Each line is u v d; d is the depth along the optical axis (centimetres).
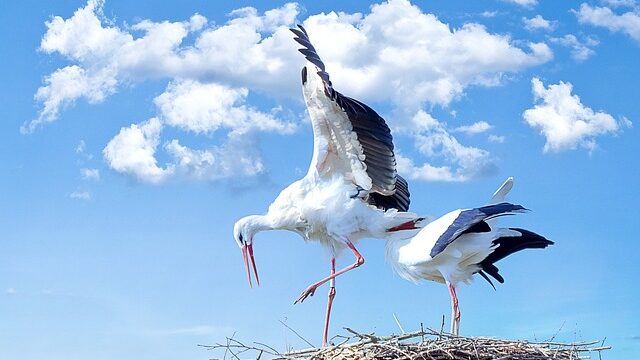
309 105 1085
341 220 1127
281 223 1166
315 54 1045
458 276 1039
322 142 1113
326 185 1144
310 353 958
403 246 1063
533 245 1078
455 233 1009
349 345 945
